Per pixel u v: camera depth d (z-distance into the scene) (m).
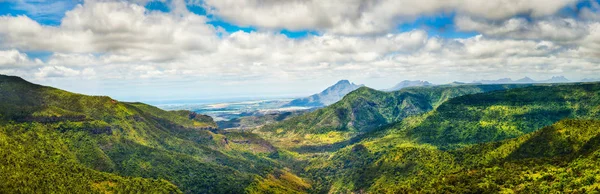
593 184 180.62
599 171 190.00
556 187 192.00
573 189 184.00
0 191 196.00
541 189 196.12
